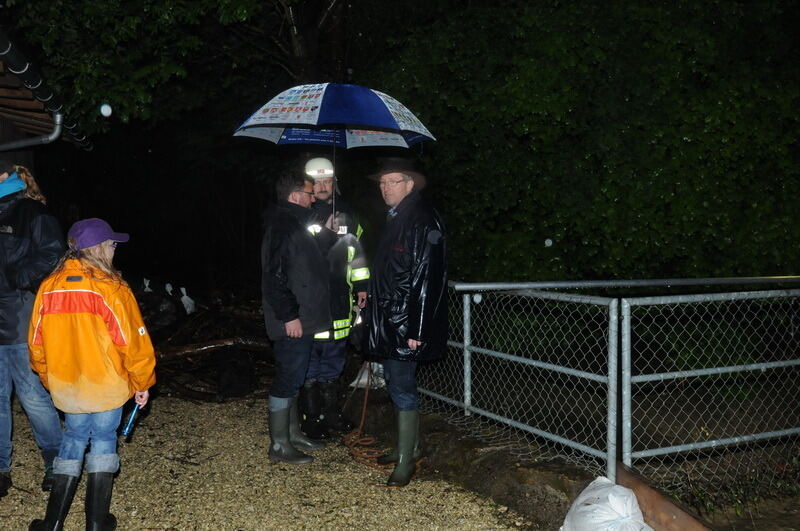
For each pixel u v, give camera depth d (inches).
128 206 605.0
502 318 241.6
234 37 317.4
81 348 142.8
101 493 148.6
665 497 147.7
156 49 275.7
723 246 216.8
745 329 227.0
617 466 161.5
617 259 217.6
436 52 227.5
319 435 220.5
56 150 538.6
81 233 143.8
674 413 225.8
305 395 219.5
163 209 605.9
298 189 201.2
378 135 213.8
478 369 246.1
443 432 204.5
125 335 144.0
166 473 193.5
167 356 287.4
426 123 231.3
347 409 241.6
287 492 181.9
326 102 177.5
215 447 215.0
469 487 183.0
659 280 196.4
